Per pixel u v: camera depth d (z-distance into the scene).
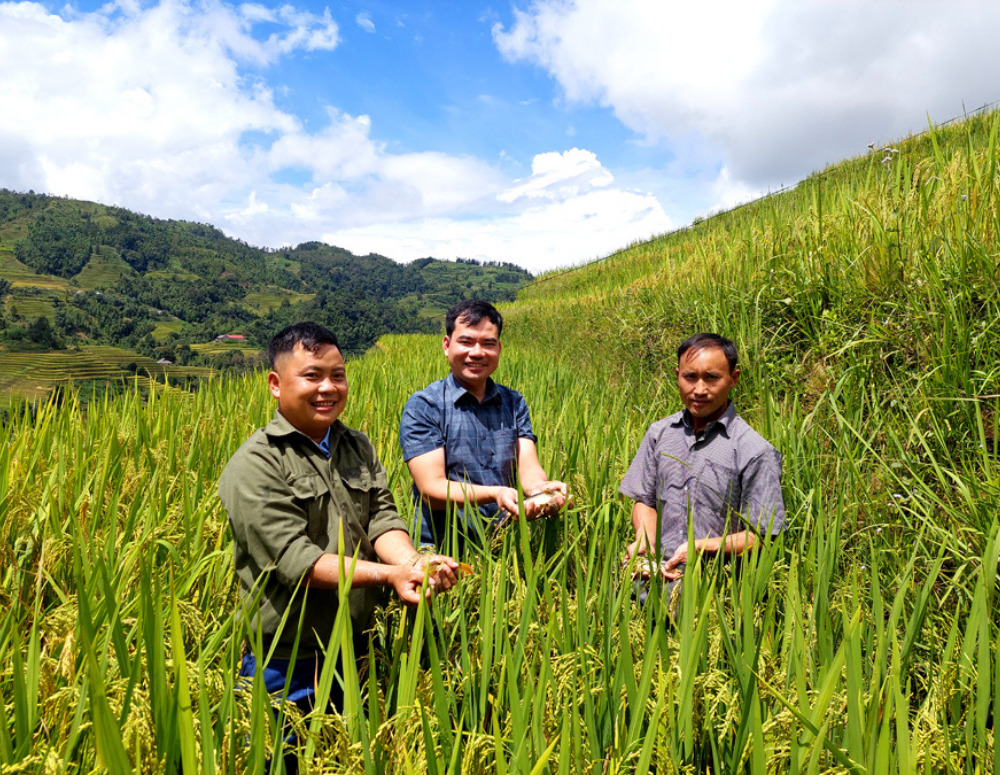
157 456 3.78
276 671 2.09
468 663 1.90
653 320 7.51
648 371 7.25
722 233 8.60
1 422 4.05
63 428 4.23
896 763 1.46
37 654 1.58
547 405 6.07
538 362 10.78
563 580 2.14
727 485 2.80
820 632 1.88
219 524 2.60
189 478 3.55
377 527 2.34
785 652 1.90
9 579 2.32
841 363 4.25
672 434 3.04
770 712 1.70
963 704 1.88
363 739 1.44
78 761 1.50
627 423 4.54
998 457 2.93
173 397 5.47
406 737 1.53
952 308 3.53
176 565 2.36
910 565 2.02
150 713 1.37
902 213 4.62
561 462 3.95
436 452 3.17
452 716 1.84
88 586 1.88
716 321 5.91
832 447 3.72
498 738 1.43
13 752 1.37
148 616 1.44
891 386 3.80
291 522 2.03
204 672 1.49
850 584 2.29
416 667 1.68
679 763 1.54
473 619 2.36
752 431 2.85
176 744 1.37
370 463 2.43
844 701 1.64
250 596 1.99
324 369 2.15
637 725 1.59
